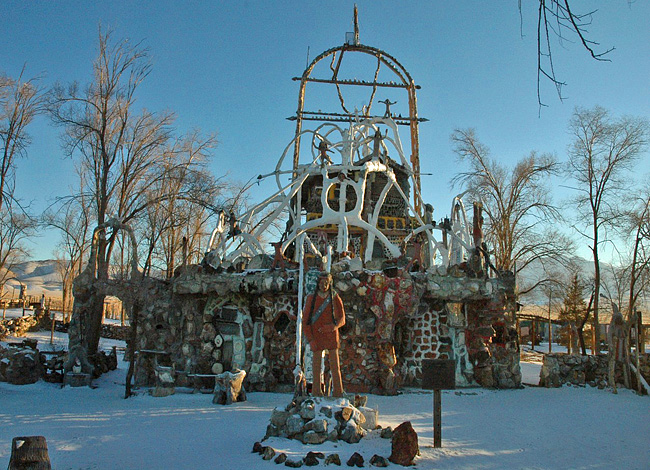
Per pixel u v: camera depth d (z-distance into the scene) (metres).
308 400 8.94
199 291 16.94
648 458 8.77
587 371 20.08
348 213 21.11
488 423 11.42
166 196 25.48
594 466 8.16
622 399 16.36
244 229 22.67
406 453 7.63
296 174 27.28
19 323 39.22
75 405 13.43
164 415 11.80
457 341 18.58
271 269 17.19
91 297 18.55
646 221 21.09
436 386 8.98
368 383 16.66
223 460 7.75
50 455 8.16
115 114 25.95
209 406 13.28
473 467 7.73
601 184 27.91
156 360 16.69
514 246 36.44
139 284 18.23
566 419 12.38
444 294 17.67
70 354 17.80
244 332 17.09
